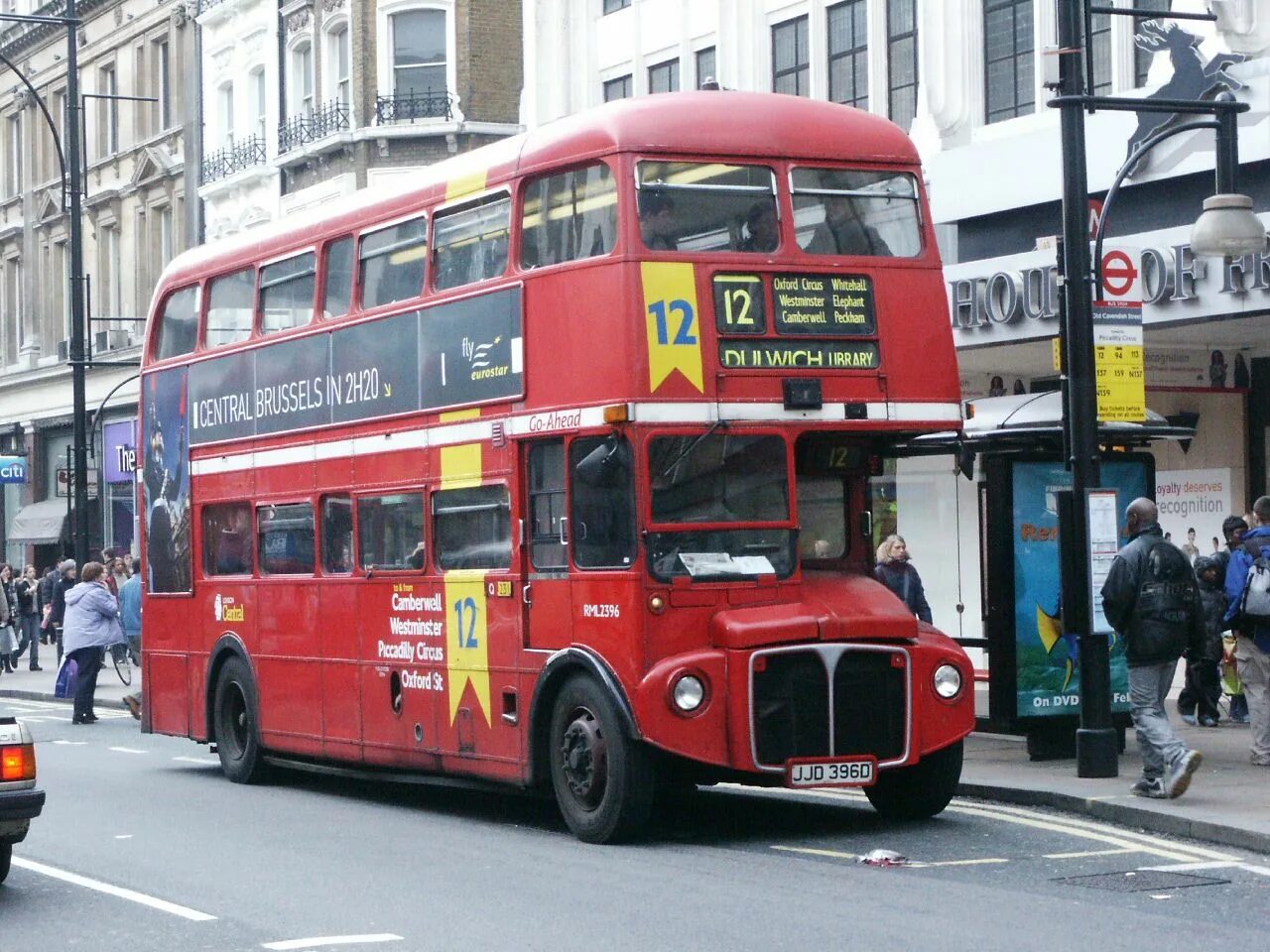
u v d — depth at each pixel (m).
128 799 20.75
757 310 16.16
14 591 46.34
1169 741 16.84
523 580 17.09
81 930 12.74
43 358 71.31
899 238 16.86
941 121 30.31
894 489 26.92
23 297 73.44
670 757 16.03
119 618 34.28
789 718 15.75
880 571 21.62
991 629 20.69
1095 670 18.72
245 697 22.42
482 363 17.67
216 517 23.36
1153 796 17.06
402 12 48.94
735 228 16.22
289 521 21.55
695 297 15.93
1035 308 26.72
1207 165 25.20
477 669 17.86
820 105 16.94
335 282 20.67
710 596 15.85
